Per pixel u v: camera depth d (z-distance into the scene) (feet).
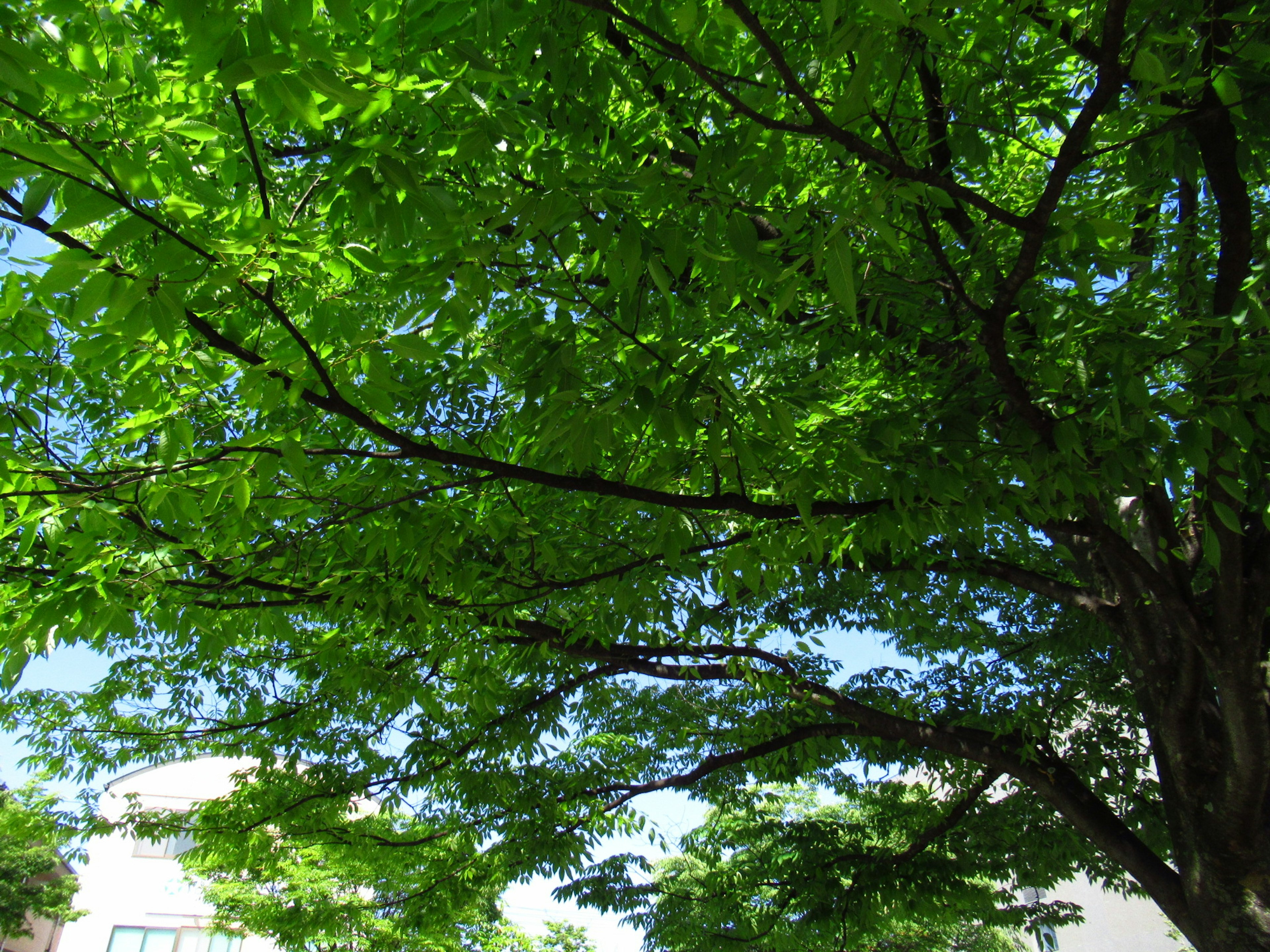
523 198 8.93
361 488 14.48
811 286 14.43
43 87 7.04
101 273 7.41
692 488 14.70
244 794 33.09
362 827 35.55
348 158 8.44
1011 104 12.34
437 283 10.22
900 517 13.33
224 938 82.79
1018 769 24.03
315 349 9.88
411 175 8.27
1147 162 12.48
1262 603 15.46
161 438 12.44
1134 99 12.00
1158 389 12.67
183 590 15.21
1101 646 28.89
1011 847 32.60
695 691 35.14
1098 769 29.30
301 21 6.56
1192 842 18.56
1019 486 13.61
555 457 12.37
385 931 45.85
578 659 30.86
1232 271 12.07
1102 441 11.76
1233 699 16.02
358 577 17.33
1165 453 11.48
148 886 83.97
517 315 13.17
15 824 36.22
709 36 12.92
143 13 12.59
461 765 30.94
